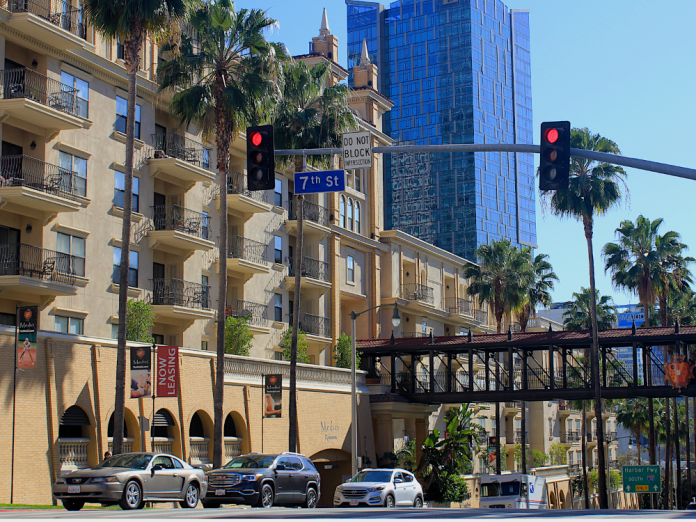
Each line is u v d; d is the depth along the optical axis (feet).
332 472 166.09
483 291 232.53
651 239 225.56
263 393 139.23
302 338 172.35
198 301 145.18
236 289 165.07
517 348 179.32
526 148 57.88
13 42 116.78
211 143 159.63
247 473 85.87
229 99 118.83
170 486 77.71
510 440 271.90
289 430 133.18
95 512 67.97
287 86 143.02
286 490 89.61
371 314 210.59
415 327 228.43
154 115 144.05
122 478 72.43
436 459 176.96
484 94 517.14
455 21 521.65
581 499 292.40
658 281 220.02
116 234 132.67
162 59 145.07
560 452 296.92
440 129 510.58
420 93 521.65
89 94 129.18
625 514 61.16
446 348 182.70
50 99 119.85
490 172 508.53
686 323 271.08
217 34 120.78
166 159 139.64
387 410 174.09
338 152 62.49
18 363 91.09
